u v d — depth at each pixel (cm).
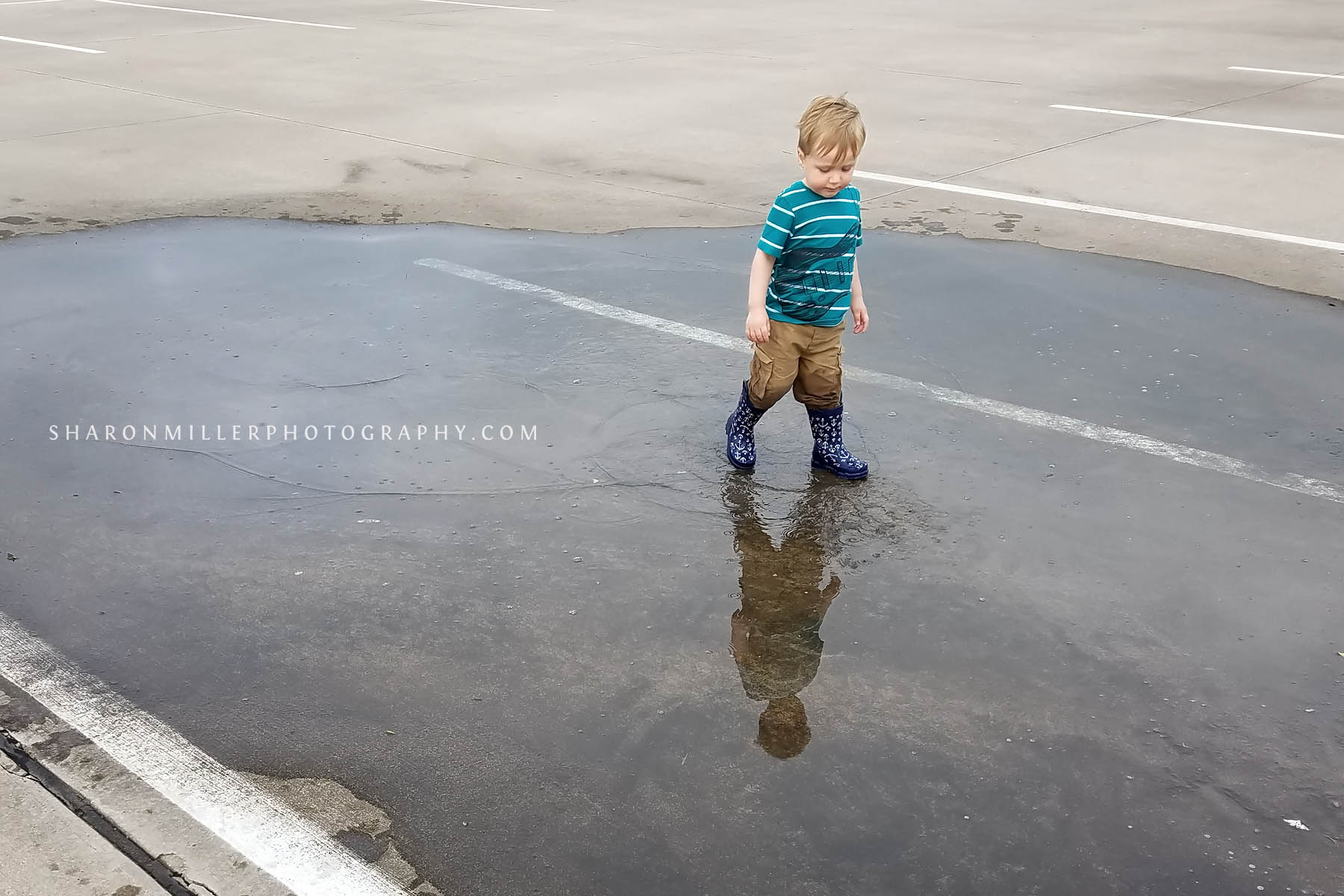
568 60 1336
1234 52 1403
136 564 378
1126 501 420
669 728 305
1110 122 1020
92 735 302
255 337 561
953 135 974
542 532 397
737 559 382
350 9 1795
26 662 330
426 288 629
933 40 1494
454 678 325
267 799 281
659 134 975
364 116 1039
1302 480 436
